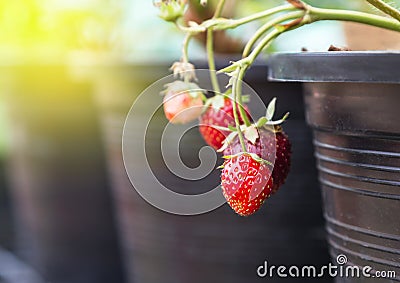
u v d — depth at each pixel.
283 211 0.91
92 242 1.30
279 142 0.65
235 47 0.98
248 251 0.92
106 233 1.30
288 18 0.64
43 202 1.32
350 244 0.67
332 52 0.61
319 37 0.99
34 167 1.32
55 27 1.26
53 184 1.30
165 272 0.97
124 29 1.19
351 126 0.64
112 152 1.02
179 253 0.95
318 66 0.62
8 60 1.30
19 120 1.32
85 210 1.29
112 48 1.20
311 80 0.63
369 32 0.84
